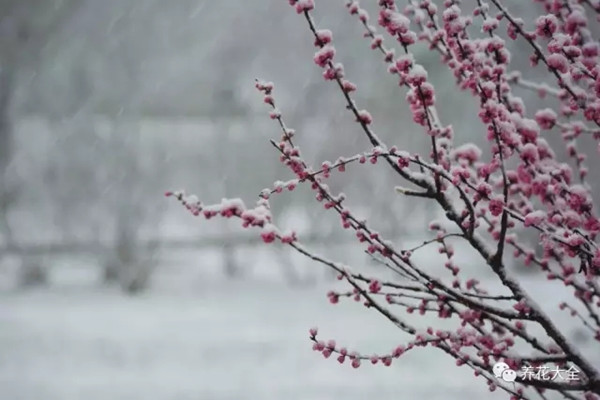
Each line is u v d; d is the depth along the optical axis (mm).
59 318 15812
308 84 22172
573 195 2441
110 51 24891
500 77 2596
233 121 23750
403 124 20656
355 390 10109
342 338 12969
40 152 22203
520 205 3107
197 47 25453
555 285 16328
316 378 10750
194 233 23141
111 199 21016
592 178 9625
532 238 10695
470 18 2596
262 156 22219
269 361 11812
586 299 2885
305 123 22078
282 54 24172
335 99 21359
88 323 15195
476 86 2467
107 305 17609
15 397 10266
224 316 15688
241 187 22359
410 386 10141
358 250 21500
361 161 2416
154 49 25281
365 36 2697
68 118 23266
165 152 22031
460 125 18953
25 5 24500
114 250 20109
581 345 10891
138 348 12852
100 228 21250
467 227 2543
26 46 24531
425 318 13922
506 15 2453
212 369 11438
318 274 20938
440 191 2576
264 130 22406
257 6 24641
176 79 25203
